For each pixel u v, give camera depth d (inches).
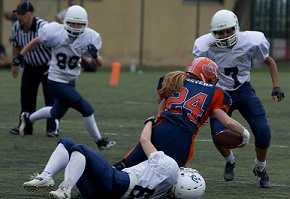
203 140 1190.3
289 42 3193.9
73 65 1072.2
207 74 730.2
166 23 3046.3
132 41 3016.7
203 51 860.0
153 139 704.4
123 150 1078.4
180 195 678.5
